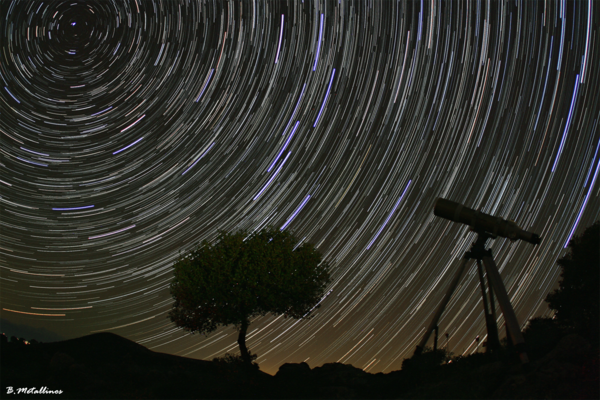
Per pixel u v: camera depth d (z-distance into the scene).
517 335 9.20
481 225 10.66
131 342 17.41
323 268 14.40
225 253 13.41
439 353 11.84
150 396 11.49
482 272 10.71
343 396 10.96
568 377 7.80
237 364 13.20
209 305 13.09
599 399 7.05
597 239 12.26
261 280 12.88
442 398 8.74
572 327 11.66
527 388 7.85
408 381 10.68
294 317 14.11
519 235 10.37
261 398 11.30
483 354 11.34
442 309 10.99
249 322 13.55
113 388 12.20
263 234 14.24
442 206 11.07
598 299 11.05
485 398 8.27
